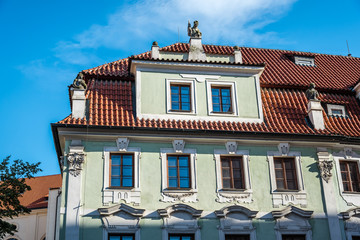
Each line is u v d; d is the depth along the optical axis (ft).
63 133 67.97
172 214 66.54
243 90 77.30
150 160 69.15
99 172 67.15
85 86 73.46
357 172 76.07
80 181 66.08
